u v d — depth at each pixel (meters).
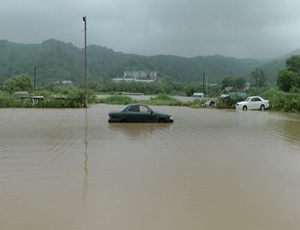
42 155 14.56
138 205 8.63
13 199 9.05
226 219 7.83
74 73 155.38
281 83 72.38
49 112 39.16
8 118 31.42
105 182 10.55
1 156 14.33
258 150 15.95
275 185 10.37
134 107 28.03
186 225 7.48
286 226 7.49
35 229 7.28
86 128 24.12
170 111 43.56
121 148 16.30
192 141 18.50
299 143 18.06
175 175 11.38
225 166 12.67
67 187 10.05
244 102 46.91
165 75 189.38
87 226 7.42
